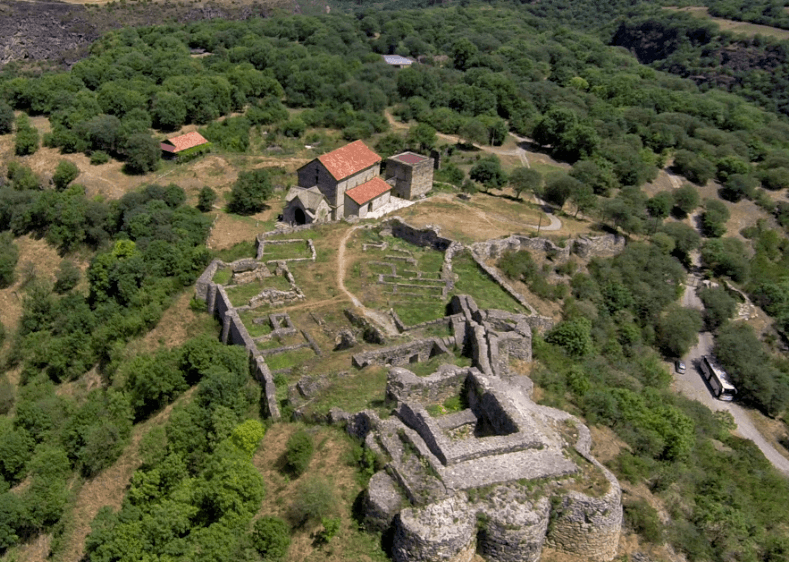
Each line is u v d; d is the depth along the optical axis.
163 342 53.84
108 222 78.00
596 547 26.78
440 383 33.47
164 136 106.00
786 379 66.31
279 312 51.28
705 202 102.00
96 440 42.53
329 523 27.86
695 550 30.53
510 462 27.30
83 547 38.16
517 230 73.31
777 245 95.69
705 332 74.38
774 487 44.19
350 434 33.47
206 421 39.50
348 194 76.44
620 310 65.88
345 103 123.38
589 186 89.56
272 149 106.88
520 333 44.22
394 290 54.88
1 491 44.22
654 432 38.69
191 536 30.80
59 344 58.56
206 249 63.97
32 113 113.56
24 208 84.31
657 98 137.75
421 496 26.05
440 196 84.88
